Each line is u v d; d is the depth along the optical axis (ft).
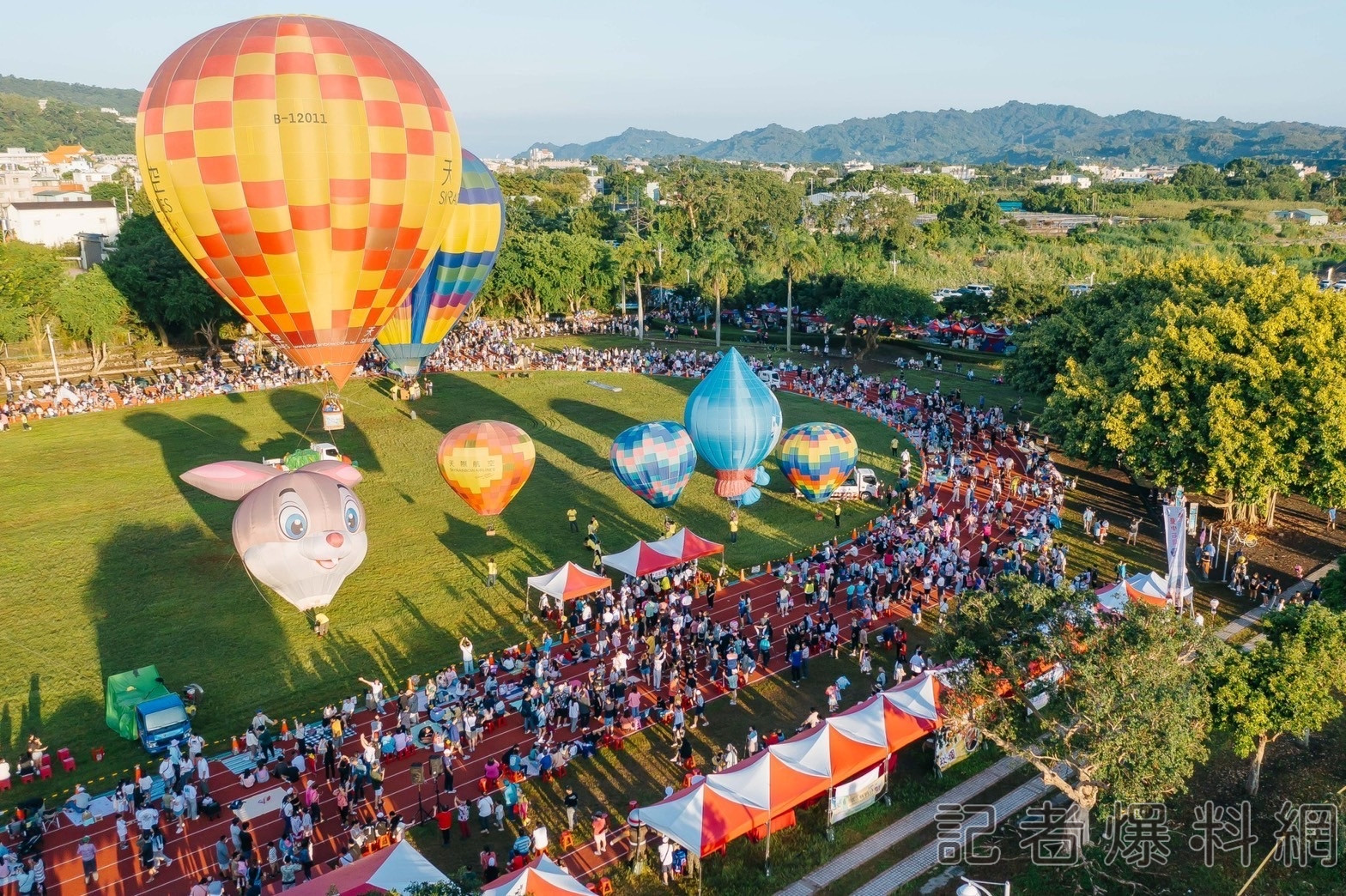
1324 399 126.21
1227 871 77.56
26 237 492.54
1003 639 76.43
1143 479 166.09
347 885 65.87
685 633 114.11
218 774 90.99
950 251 513.45
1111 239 530.68
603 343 324.80
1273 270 160.15
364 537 117.08
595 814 84.33
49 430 210.79
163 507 161.58
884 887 75.36
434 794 87.61
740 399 155.63
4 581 132.77
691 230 581.53
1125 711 69.97
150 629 119.24
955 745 90.84
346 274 123.85
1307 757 92.43
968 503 156.97
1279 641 81.10
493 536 149.38
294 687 106.22
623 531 152.25
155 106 113.70
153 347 307.78
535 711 96.12
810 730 85.20
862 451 195.31
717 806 74.64
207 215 115.75
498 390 250.37
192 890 71.82
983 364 289.12
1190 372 140.56
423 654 112.98
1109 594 113.70
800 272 317.63
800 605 124.98
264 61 112.06
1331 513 149.59
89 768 91.61
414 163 120.06
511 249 342.23
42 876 74.02
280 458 188.75
